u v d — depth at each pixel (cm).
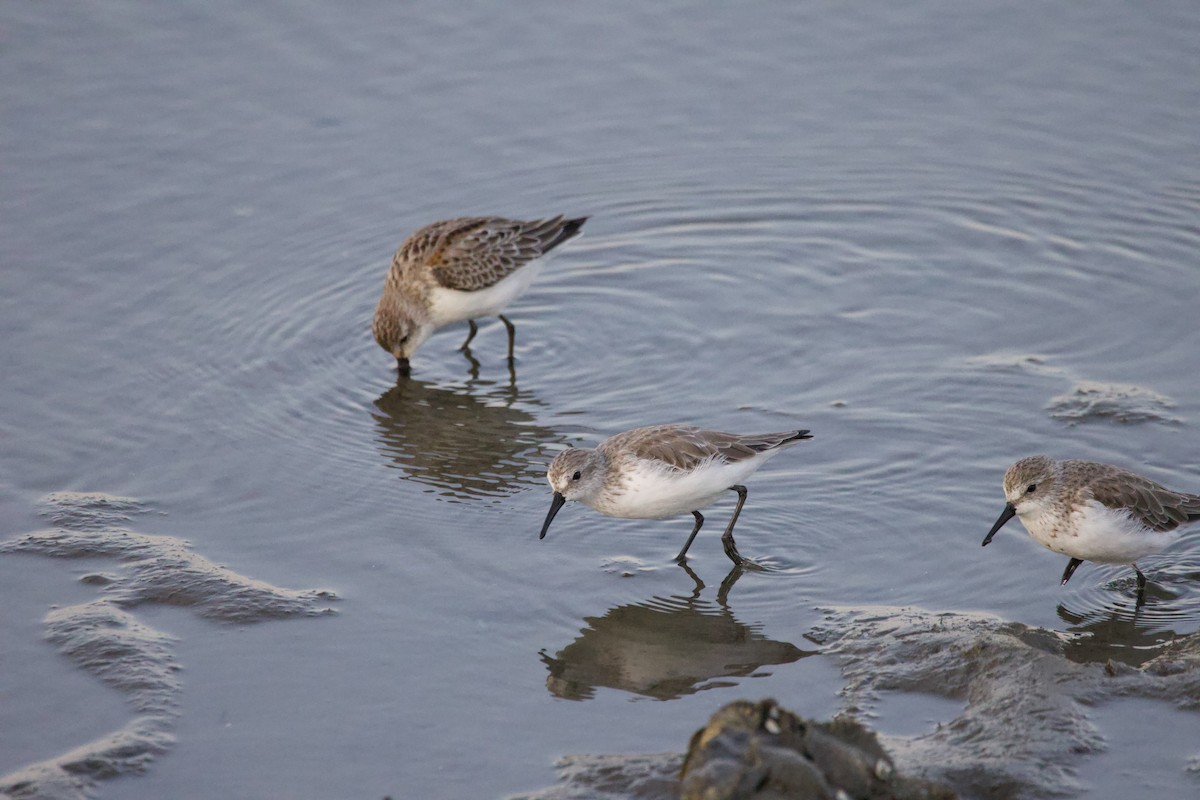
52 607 1192
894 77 2206
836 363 1623
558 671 1123
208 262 1825
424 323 1700
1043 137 2080
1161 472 1362
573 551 1309
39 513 1344
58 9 2289
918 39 2277
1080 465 1183
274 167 2002
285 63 2202
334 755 1012
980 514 1331
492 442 1514
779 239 1928
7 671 1106
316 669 1119
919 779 888
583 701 1080
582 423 1548
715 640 1163
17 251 1811
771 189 2016
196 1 2316
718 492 1282
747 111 2153
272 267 1828
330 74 2184
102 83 2134
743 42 2281
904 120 2134
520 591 1239
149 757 1004
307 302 1773
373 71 2194
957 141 2088
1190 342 1616
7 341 1655
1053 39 2248
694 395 1580
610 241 1930
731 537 1288
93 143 2016
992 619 1166
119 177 1959
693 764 859
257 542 1312
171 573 1238
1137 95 2127
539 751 1016
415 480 1437
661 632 1178
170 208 1911
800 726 881
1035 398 1518
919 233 1917
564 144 2084
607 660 1140
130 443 1486
